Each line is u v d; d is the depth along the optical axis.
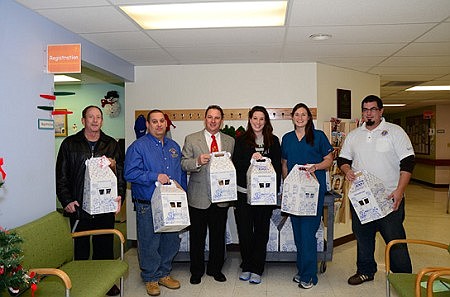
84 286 2.29
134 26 3.12
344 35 3.44
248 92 4.68
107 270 2.56
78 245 3.03
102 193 2.79
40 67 2.77
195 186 3.31
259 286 3.44
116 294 3.23
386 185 3.15
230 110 4.70
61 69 2.83
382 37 3.52
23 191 2.58
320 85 4.69
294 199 3.15
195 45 3.77
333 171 4.70
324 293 3.29
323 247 3.77
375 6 2.70
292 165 3.29
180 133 4.75
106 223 3.09
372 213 3.05
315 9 2.76
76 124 6.05
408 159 3.10
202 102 4.72
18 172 2.52
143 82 4.78
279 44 3.76
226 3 2.63
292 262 4.09
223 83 4.70
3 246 1.92
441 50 4.05
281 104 4.66
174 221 2.81
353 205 3.13
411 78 5.96
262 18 2.96
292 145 3.30
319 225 3.41
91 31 3.23
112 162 3.03
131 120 4.82
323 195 3.29
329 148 3.30
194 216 3.37
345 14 2.87
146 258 3.19
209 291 3.32
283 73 4.65
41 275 2.18
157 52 4.05
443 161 10.68
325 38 3.54
